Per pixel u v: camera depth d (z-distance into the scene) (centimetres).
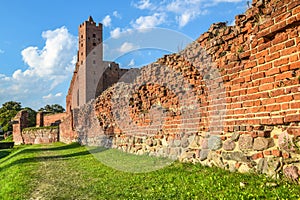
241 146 516
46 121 4928
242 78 522
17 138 4319
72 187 592
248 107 505
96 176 676
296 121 415
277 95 446
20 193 593
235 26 561
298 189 388
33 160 1177
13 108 8188
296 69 418
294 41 419
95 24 5512
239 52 533
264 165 466
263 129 475
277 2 450
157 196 455
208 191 441
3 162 1547
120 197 477
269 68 461
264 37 471
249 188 422
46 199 522
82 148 1552
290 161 425
